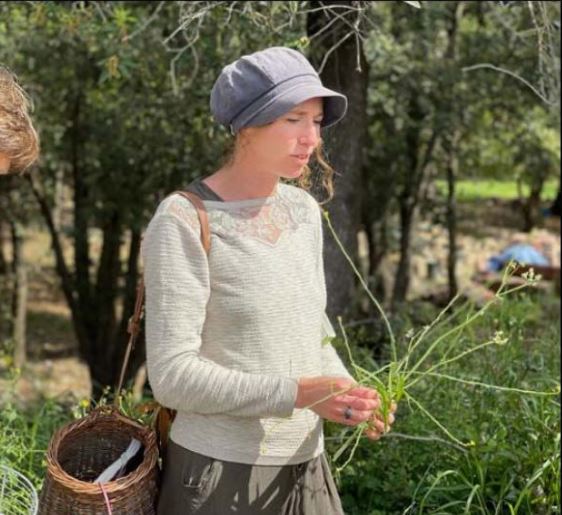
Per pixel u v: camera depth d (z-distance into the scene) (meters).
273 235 2.14
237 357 2.09
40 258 14.35
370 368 4.33
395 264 14.36
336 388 2.05
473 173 12.40
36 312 15.00
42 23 5.34
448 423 3.60
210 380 2.02
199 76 5.96
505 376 3.79
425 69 8.31
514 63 8.03
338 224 4.55
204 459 2.13
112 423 2.36
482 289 11.14
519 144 10.21
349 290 4.72
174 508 2.17
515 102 8.93
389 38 7.29
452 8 7.66
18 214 10.83
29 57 7.27
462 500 3.42
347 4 4.24
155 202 8.63
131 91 7.29
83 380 11.95
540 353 4.30
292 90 2.07
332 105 2.18
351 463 3.67
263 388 2.04
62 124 8.86
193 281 2.04
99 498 2.14
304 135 2.12
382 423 2.33
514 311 4.59
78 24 4.99
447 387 3.80
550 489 3.34
